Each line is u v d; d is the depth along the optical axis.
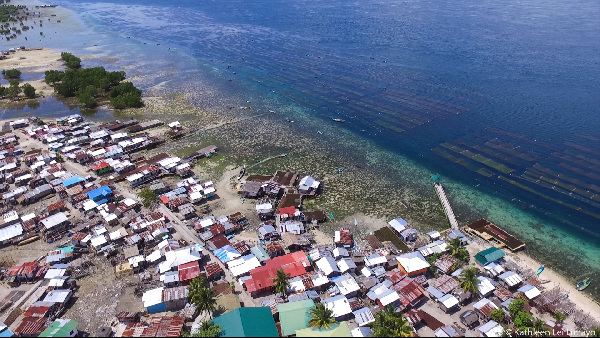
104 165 118.38
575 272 83.62
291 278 78.12
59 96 184.38
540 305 72.25
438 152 131.50
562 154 126.12
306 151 133.75
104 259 84.88
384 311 68.38
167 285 77.06
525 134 138.88
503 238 91.50
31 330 66.12
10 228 93.06
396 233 93.94
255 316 66.38
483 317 69.94
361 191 111.75
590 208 103.25
